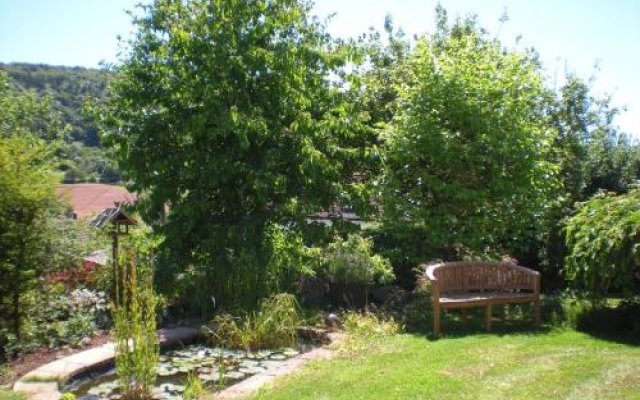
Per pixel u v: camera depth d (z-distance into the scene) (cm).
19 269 680
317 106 1021
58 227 730
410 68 1138
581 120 1320
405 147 965
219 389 556
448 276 821
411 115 981
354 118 995
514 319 830
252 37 938
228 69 915
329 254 977
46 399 500
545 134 995
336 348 671
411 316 820
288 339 730
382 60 1276
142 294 631
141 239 927
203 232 944
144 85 923
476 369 546
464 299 755
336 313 870
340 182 1073
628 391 475
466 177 970
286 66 940
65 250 736
